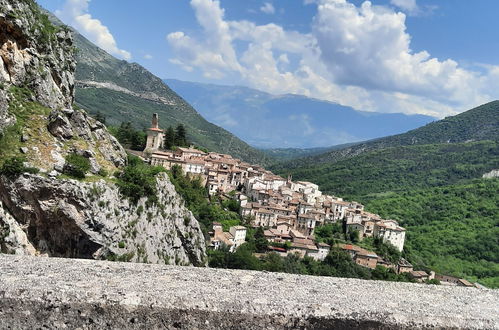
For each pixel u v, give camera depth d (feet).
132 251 104.47
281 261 232.12
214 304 20.89
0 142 88.53
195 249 140.15
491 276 299.79
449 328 21.86
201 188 300.40
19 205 85.46
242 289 22.90
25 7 119.75
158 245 118.52
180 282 23.00
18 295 20.08
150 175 125.80
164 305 20.42
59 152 99.30
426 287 26.66
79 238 90.74
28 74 113.19
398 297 24.36
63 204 88.69
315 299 22.63
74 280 21.90
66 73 142.51
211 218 264.93
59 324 19.95
